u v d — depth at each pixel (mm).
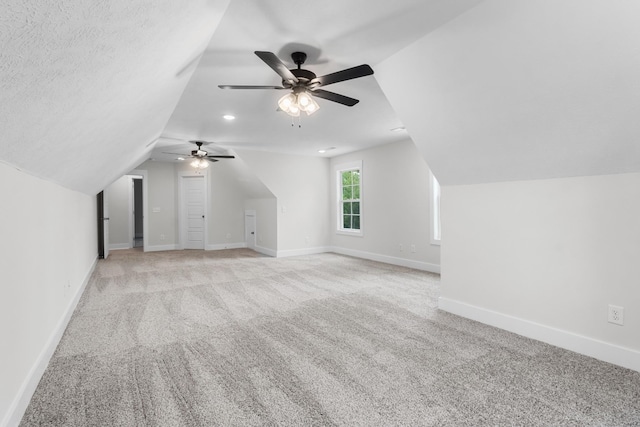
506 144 2355
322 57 2406
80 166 2430
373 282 4289
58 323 2422
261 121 4082
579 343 2203
